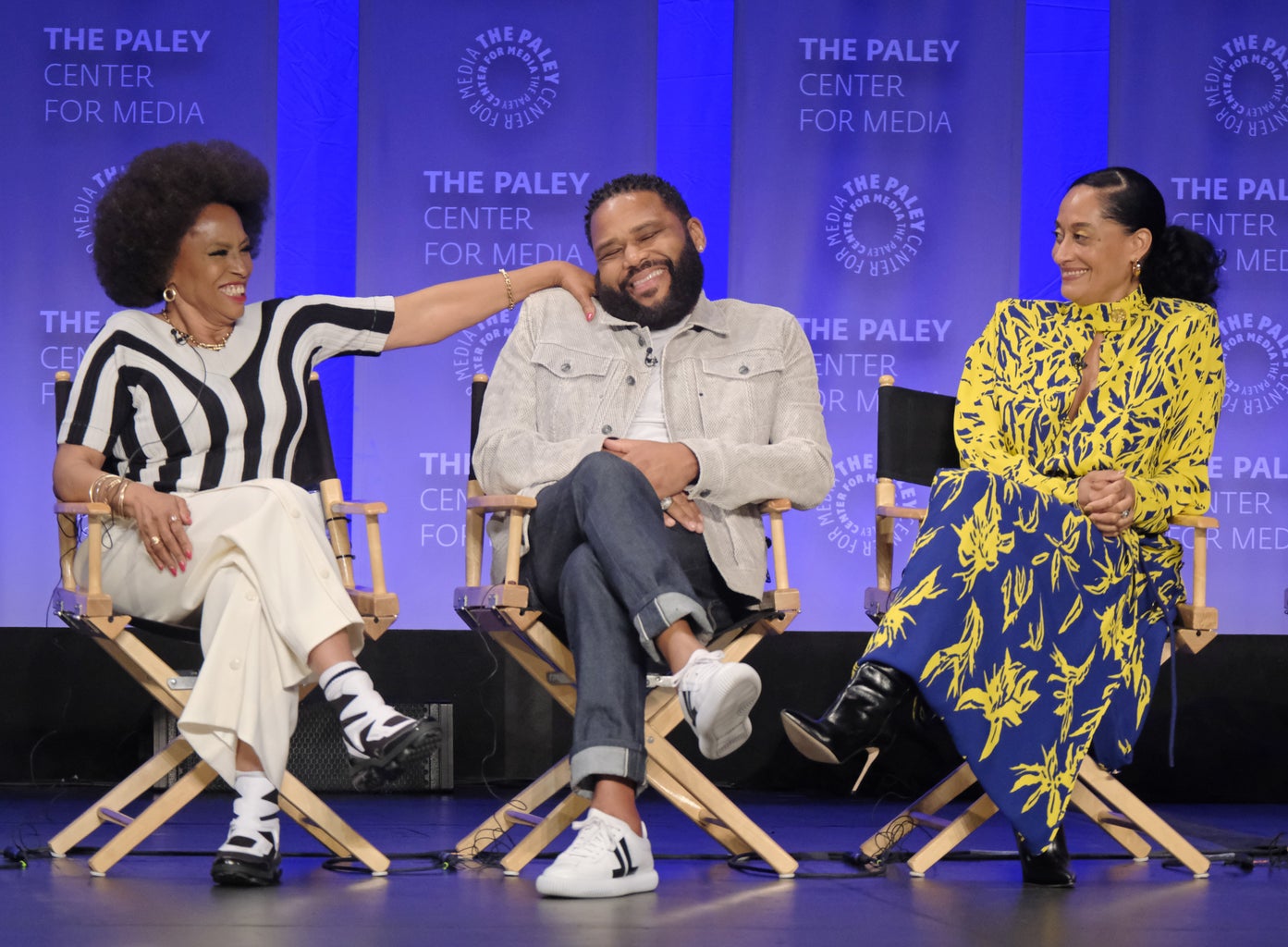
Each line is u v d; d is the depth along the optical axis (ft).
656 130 41.39
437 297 29.71
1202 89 41.52
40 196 39.96
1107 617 25.52
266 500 24.21
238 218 28.02
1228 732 39.50
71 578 26.86
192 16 40.65
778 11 41.55
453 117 41.24
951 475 25.05
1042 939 19.11
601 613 22.65
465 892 22.79
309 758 37.09
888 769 38.68
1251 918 21.12
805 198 41.45
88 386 27.12
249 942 18.11
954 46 41.55
